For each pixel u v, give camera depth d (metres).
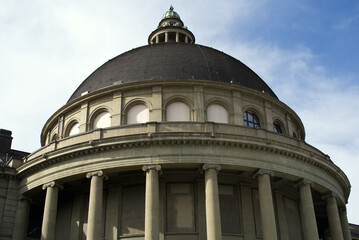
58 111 45.09
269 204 33.91
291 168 36.72
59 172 36.28
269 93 47.47
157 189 33.00
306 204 36.72
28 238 41.59
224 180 37.25
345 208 45.38
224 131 35.66
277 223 38.47
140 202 36.09
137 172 36.62
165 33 57.41
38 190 38.88
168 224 35.03
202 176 36.38
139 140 34.19
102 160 34.72
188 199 35.91
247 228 36.06
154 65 44.81
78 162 35.59
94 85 45.62
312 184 37.81
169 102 40.75
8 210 39.66
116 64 47.53
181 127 35.47
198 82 41.00
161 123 35.66
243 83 44.91
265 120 42.78
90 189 35.41
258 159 35.25
